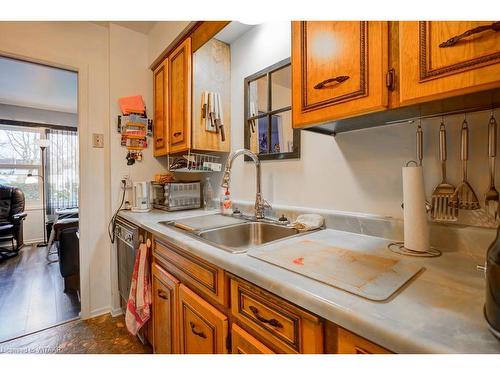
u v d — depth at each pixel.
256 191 1.60
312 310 0.56
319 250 0.87
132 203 2.07
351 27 0.78
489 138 0.77
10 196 3.86
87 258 1.97
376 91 0.73
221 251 0.88
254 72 1.67
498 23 0.53
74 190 4.89
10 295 2.38
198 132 1.74
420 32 0.64
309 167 1.34
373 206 1.08
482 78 0.55
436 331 0.43
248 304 0.76
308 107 0.90
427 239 0.82
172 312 1.16
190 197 2.03
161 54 1.96
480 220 0.81
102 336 1.73
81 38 1.94
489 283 0.42
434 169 0.90
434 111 0.81
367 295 0.54
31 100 4.20
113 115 2.03
